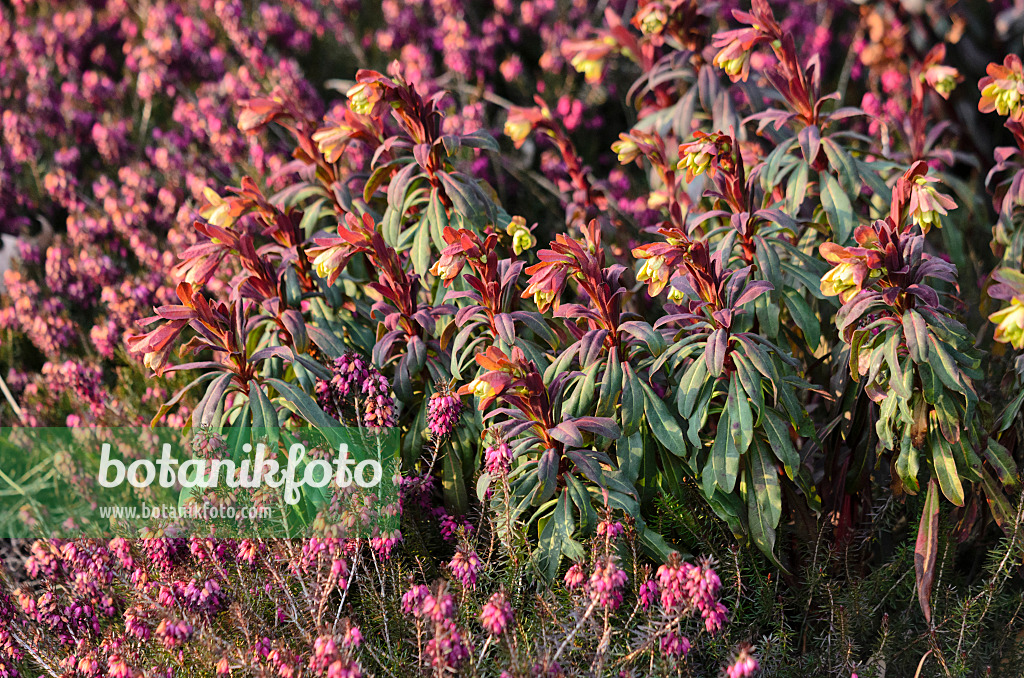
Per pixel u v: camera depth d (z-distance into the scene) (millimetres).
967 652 1991
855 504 2293
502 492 2029
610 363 2049
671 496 2100
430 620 1835
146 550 2076
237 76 4457
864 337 1939
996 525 2416
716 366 1946
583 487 2055
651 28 3000
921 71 3051
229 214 2445
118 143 4148
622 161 2834
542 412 2000
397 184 2375
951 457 1978
